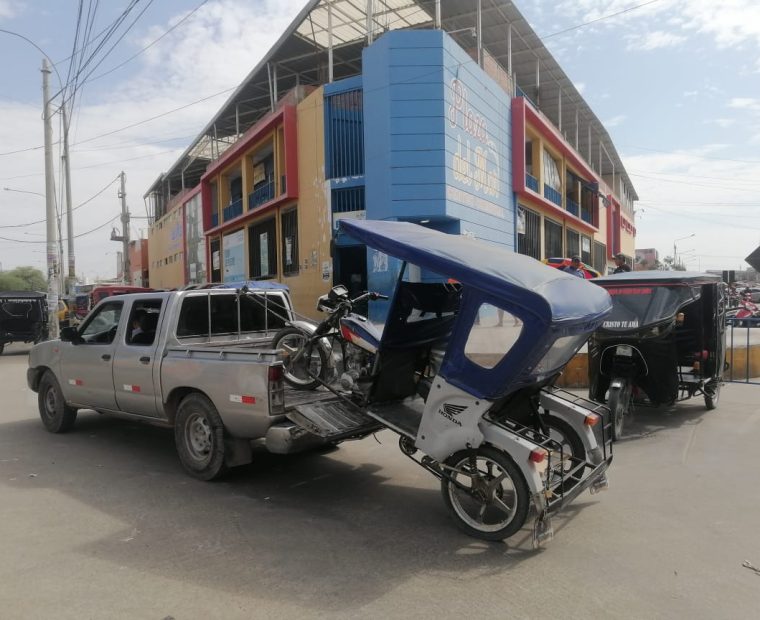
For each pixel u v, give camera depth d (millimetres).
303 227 17828
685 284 7211
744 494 5043
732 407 8680
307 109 17406
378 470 5895
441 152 14445
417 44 14461
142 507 4789
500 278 3902
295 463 6117
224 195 26188
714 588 3441
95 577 3570
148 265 45562
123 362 6215
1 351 18938
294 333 6035
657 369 7141
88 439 7094
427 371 5461
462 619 3105
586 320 4102
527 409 4902
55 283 19594
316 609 3203
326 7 17547
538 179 21656
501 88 18094
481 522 4238
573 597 3338
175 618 3107
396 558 3861
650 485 5305
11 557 3848
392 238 4477
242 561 3799
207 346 6227
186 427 5598
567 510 4723
